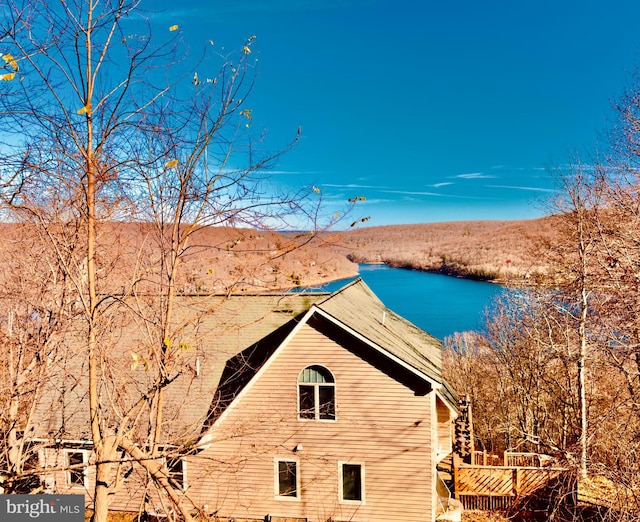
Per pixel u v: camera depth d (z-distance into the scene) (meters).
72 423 12.16
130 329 9.62
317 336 13.96
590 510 13.53
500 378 28.75
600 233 13.17
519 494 15.23
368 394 13.77
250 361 14.70
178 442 8.98
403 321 21.38
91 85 6.22
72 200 7.10
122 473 8.43
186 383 14.21
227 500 13.95
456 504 15.10
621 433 12.13
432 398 13.52
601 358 13.44
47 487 9.74
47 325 8.13
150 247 7.54
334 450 13.88
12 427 7.98
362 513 13.78
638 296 11.22
